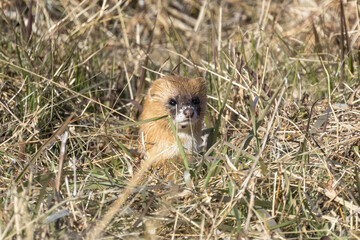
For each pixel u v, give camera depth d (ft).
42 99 36.24
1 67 39.32
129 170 28.81
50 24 46.06
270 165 29.01
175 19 54.24
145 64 41.14
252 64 41.14
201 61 43.37
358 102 36.50
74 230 23.90
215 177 27.96
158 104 32.99
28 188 23.72
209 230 24.49
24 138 33.68
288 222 24.31
